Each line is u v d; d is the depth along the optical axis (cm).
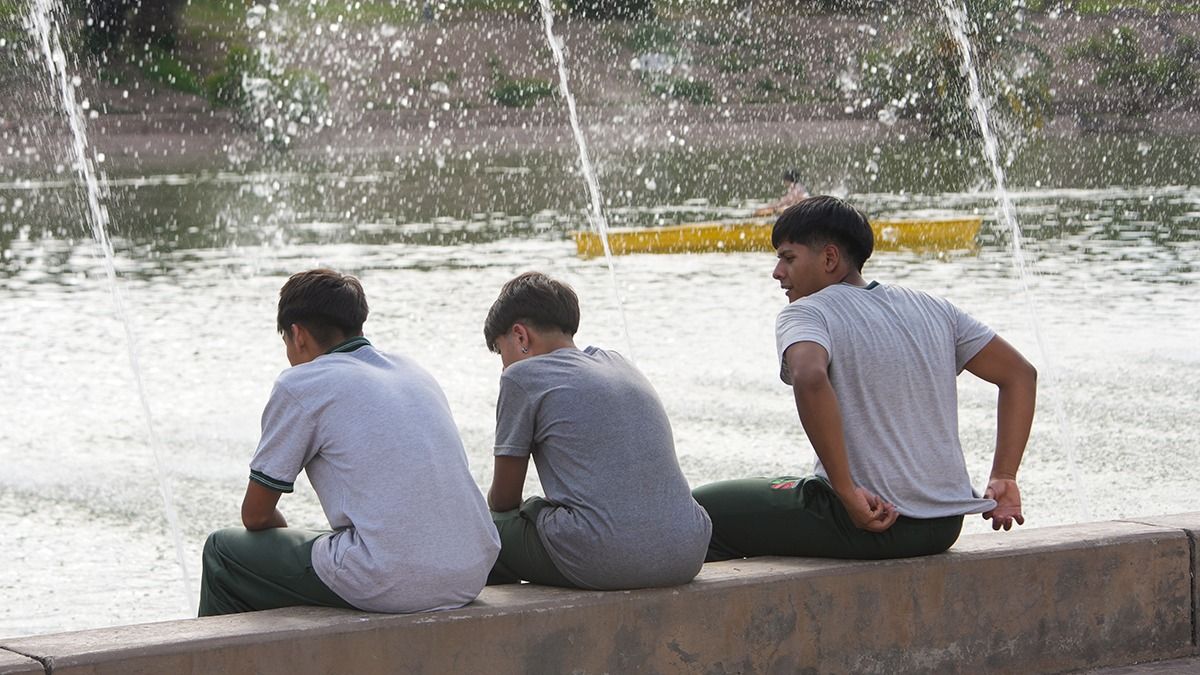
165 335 3155
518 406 903
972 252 4675
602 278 4125
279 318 895
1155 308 3447
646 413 897
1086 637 989
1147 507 1773
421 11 9912
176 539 1680
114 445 2105
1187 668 991
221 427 2252
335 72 9044
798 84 9438
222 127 8462
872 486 930
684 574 887
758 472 1898
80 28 8531
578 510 876
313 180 7412
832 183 7219
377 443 841
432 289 3909
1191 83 9362
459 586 841
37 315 3425
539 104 9194
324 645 797
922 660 948
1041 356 2758
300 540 861
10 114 8238
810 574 915
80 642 767
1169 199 6512
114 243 5178
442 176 7588
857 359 925
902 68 9338
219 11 9212
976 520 1739
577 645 856
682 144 8669
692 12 9938
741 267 4359
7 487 1853
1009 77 9288
